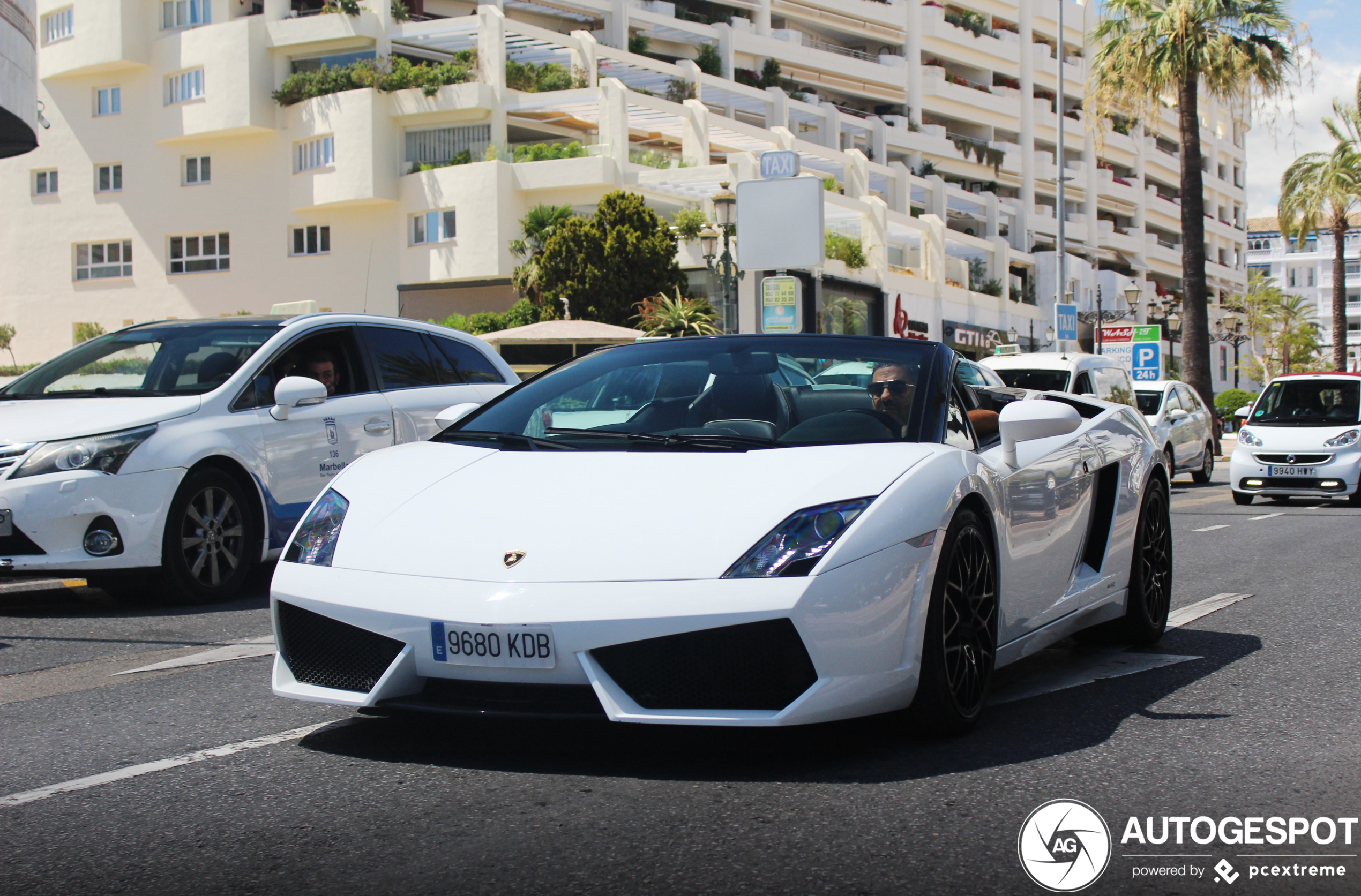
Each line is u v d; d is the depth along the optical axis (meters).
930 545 3.29
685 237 36.16
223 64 40.44
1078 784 3.13
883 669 3.15
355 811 2.89
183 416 6.41
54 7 43.16
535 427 4.04
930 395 3.97
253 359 6.84
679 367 4.26
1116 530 4.84
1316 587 7.18
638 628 2.96
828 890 2.41
